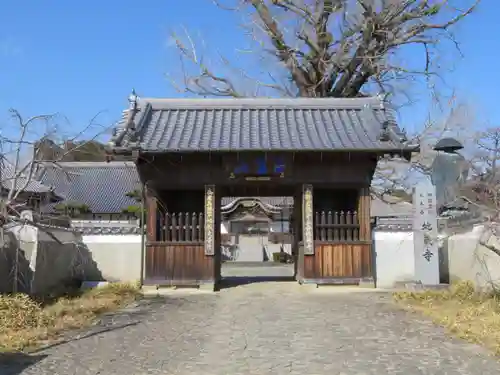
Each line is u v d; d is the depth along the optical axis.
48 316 11.27
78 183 47.97
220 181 17.09
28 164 13.01
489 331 9.88
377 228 18.11
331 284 16.94
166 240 17.05
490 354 8.55
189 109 19.06
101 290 15.77
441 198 19.61
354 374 7.56
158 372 7.70
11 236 14.72
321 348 9.12
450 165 19.66
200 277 16.78
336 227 17.30
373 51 26.33
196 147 16.30
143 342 9.61
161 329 10.79
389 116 18.52
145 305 13.96
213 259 16.88
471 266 16.03
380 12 25.16
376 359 8.37
